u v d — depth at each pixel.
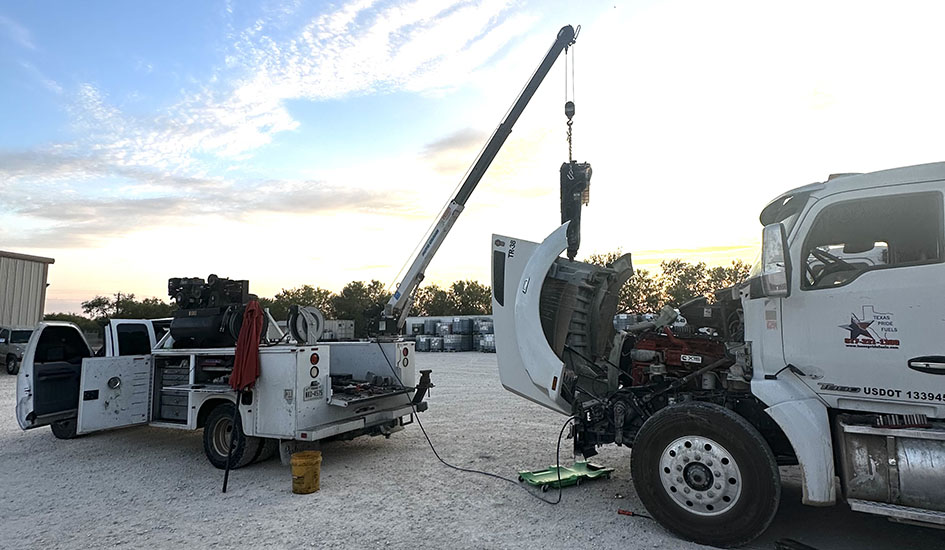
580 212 6.81
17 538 4.46
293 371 6.14
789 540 4.02
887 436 3.56
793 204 4.40
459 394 13.05
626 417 5.06
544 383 5.05
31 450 7.79
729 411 4.13
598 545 4.12
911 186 3.77
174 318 7.64
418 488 5.68
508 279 5.57
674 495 4.26
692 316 5.57
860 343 3.78
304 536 4.39
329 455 7.25
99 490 5.80
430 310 66.94
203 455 7.39
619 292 6.05
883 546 4.05
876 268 3.79
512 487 5.66
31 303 23.17
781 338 4.07
